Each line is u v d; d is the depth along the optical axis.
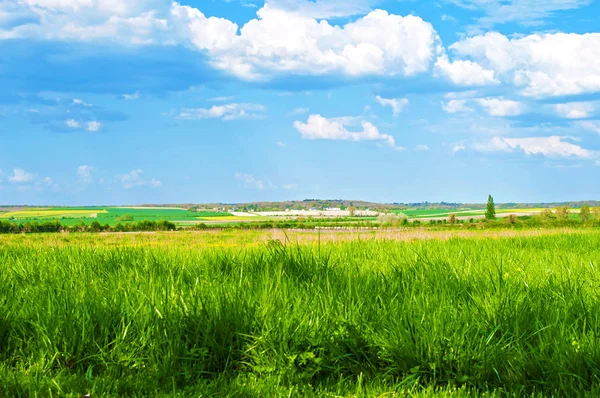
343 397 3.66
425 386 3.93
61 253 8.50
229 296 4.95
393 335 4.27
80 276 6.40
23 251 9.26
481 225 40.28
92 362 4.25
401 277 6.12
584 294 5.39
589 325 4.48
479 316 4.66
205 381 3.90
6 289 5.62
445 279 6.01
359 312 4.73
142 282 5.74
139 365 4.17
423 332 4.20
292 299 5.10
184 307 4.72
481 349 4.05
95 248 9.39
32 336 4.53
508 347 4.16
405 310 4.64
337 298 5.03
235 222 95.88
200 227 53.34
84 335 4.34
